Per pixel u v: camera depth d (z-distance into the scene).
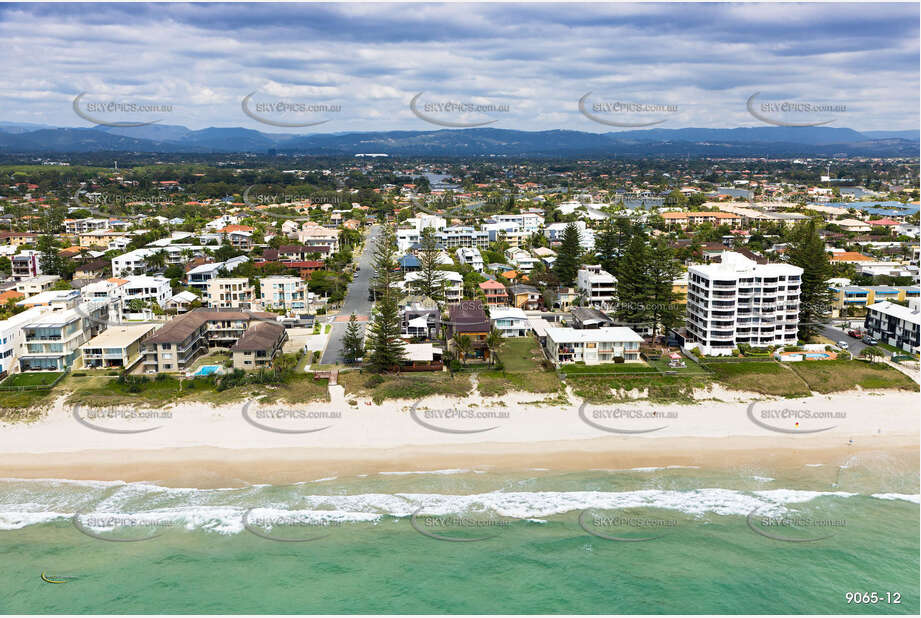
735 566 55.78
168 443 73.31
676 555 57.34
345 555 57.06
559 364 91.56
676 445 74.62
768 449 74.19
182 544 58.41
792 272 97.56
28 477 67.62
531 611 50.69
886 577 54.31
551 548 58.16
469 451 72.88
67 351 89.31
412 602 51.81
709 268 99.38
